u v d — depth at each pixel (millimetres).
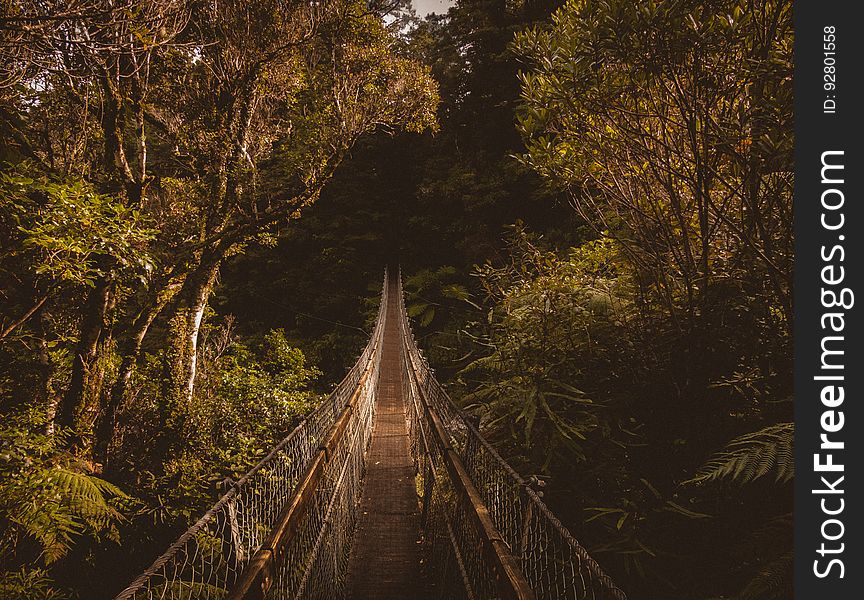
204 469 7141
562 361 3000
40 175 6258
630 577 2498
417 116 10508
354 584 3787
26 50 4410
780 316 2615
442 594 3291
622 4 2348
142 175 7746
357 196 30594
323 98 9961
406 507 5238
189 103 9109
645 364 2967
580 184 3230
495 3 22234
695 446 2688
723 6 2359
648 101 2756
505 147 21734
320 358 22797
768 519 2379
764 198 2402
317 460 3109
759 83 2320
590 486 2867
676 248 2801
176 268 8633
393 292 26875
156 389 8102
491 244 17609
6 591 4211
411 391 7699
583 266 3580
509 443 3180
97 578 5496
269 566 1894
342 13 8930
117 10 4559
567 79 2754
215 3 8367
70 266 4789
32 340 7234
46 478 4500
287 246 28703
